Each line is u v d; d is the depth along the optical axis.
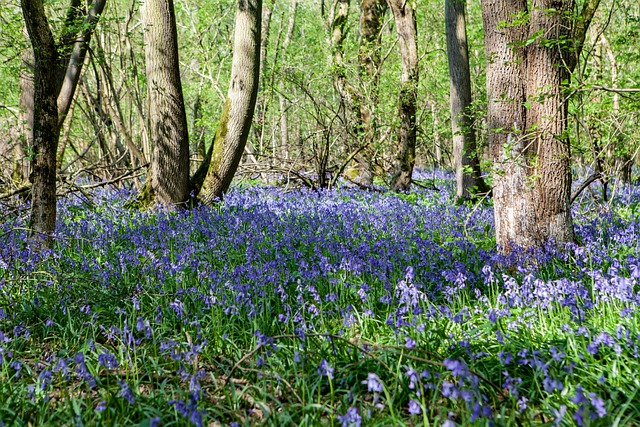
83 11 12.88
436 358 4.20
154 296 6.28
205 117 22.39
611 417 3.35
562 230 7.22
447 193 15.17
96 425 3.66
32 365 4.91
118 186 16.06
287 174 16.78
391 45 19.84
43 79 7.95
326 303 6.01
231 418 3.84
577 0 10.14
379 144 17.97
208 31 24.42
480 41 23.23
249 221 10.62
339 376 4.29
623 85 10.39
